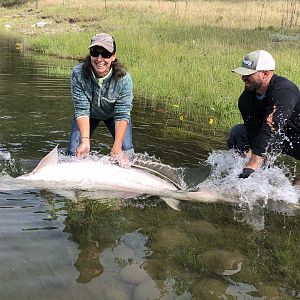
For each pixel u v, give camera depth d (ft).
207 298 9.12
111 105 17.01
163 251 10.94
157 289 9.33
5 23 87.40
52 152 15.34
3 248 10.50
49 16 89.10
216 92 30.58
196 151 19.15
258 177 15.29
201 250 11.09
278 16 82.94
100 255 10.53
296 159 17.46
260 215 13.37
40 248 10.63
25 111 24.40
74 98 16.67
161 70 38.09
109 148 18.89
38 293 8.92
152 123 23.84
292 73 33.99
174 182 15.46
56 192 14.32
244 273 10.12
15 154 17.53
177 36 56.59
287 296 9.31
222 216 13.23
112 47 15.79
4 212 12.52
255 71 15.08
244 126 18.35
